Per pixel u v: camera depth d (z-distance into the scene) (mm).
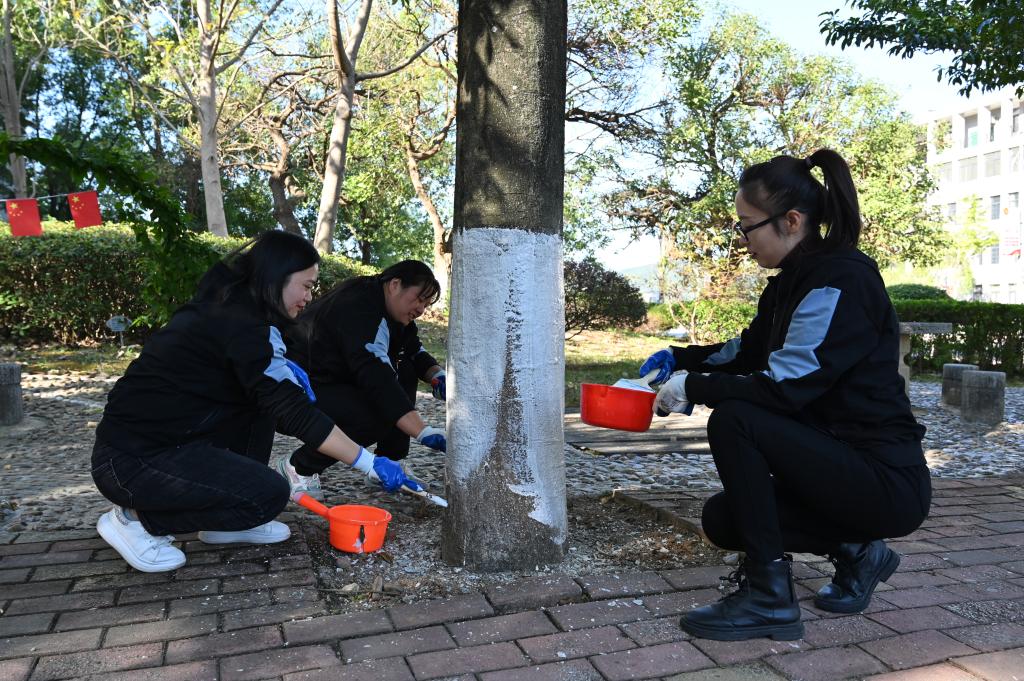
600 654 2080
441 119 20406
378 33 17516
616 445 5348
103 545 2883
